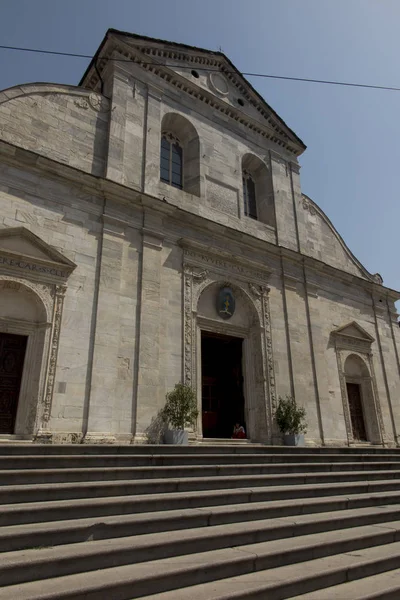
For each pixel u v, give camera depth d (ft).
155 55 67.77
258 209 76.38
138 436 45.47
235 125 74.90
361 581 19.61
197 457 33.94
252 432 57.98
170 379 51.03
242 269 63.77
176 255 57.21
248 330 63.05
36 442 39.22
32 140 50.80
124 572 16.84
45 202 48.06
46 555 16.75
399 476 40.34
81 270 48.19
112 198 53.11
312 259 71.87
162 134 67.62
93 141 56.03
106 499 23.03
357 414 71.46
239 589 16.70
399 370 79.41
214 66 75.00
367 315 79.77
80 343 45.44
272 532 22.44
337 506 28.63
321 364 67.05
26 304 44.80
